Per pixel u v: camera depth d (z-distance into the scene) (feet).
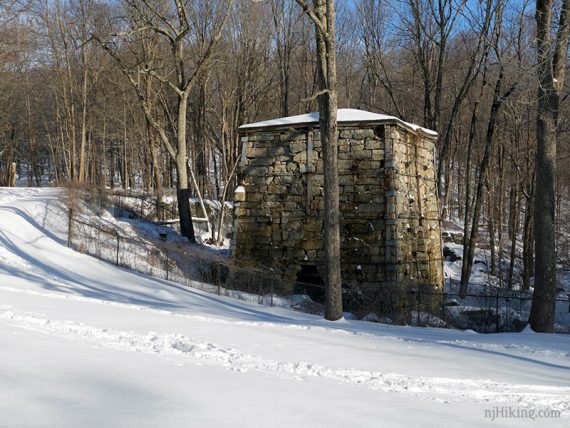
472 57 90.84
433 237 73.87
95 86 128.77
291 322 44.47
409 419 16.49
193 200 105.19
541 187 48.80
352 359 26.91
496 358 30.45
